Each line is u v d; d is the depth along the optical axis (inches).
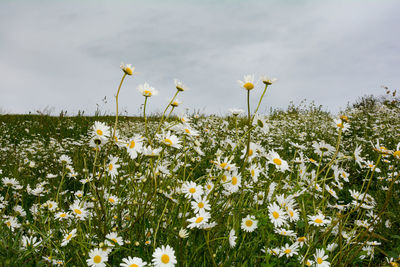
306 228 78.3
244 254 72.8
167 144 76.8
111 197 93.5
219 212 83.5
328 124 358.0
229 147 124.6
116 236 71.9
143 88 76.3
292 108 488.7
